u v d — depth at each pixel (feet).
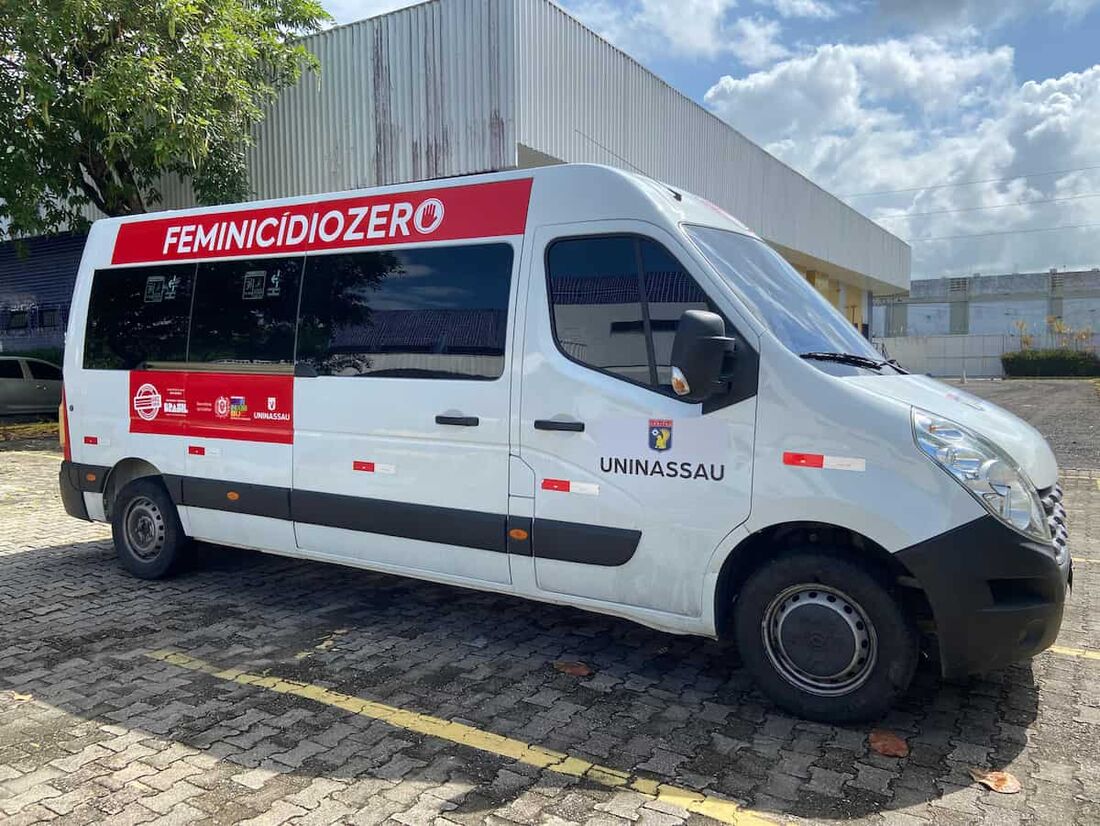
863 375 12.57
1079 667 14.25
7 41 39.32
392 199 16.14
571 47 44.01
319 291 16.78
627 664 14.61
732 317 12.32
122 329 19.95
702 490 12.44
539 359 13.84
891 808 9.98
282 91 48.93
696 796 10.26
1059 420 61.05
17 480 35.55
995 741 11.63
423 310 15.33
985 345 162.71
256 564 21.44
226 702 13.03
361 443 15.94
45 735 11.92
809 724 12.20
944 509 11.00
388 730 12.06
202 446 18.44
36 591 19.13
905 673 11.60
